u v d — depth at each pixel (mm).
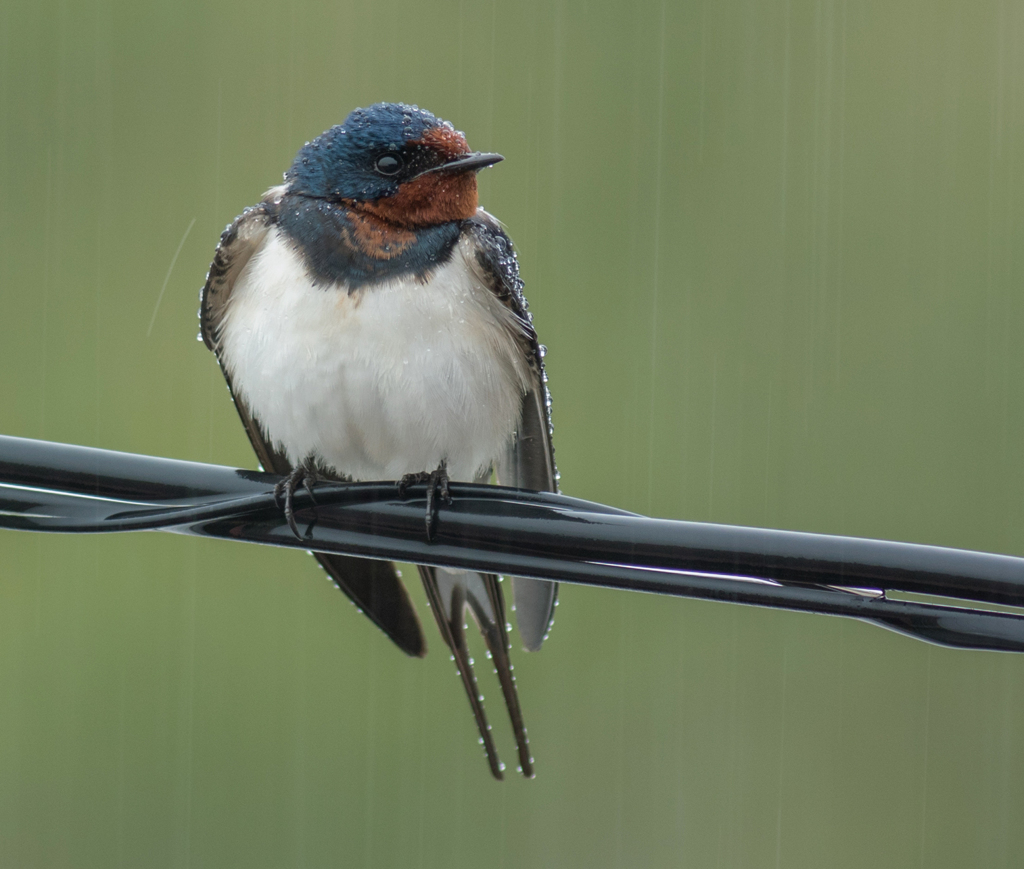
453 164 7109
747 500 13859
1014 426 14117
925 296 14914
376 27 14930
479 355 7176
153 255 14391
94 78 14703
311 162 7230
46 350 13938
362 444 7340
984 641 5129
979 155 15352
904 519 13859
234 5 14828
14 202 14391
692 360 14359
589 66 15266
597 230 14906
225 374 7762
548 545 5430
